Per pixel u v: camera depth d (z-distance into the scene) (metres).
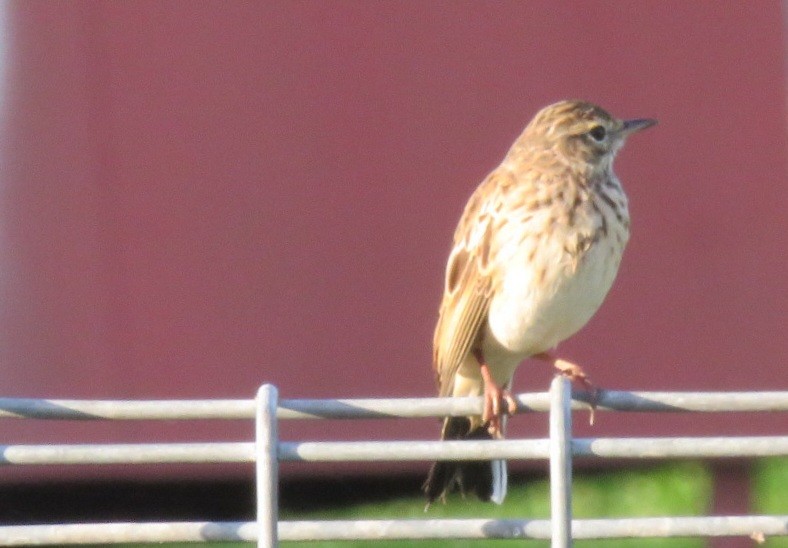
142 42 12.12
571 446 5.39
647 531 5.31
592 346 12.36
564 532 5.32
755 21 12.39
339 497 14.49
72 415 5.38
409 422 12.29
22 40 12.04
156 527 5.36
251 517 13.63
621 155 12.43
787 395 5.41
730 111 12.41
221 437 12.14
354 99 12.27
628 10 12.38
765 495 15.20
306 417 5.45
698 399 5.47
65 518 13.48
